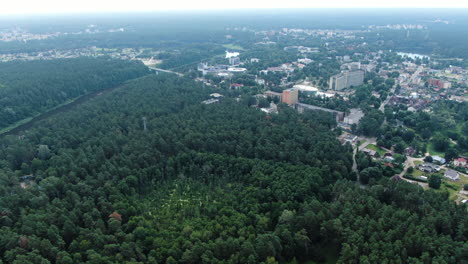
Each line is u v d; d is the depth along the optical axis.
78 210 199.00
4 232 179.75
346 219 187.00
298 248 185.12
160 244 180.75
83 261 171.25
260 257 172.75
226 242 174.88
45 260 159.12
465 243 167.75
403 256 163.75
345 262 166.00
